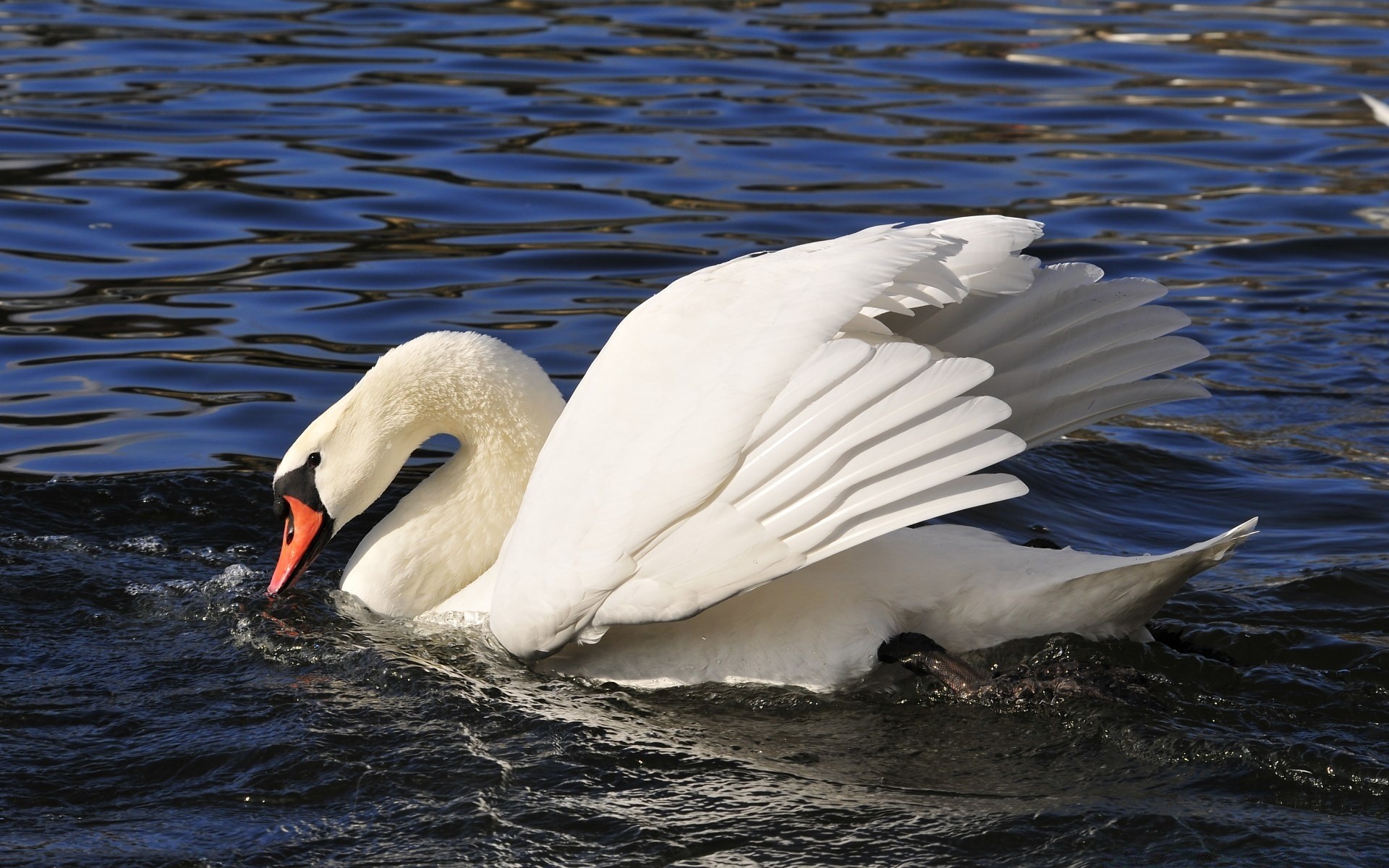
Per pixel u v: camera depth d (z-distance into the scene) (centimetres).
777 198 1950
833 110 2369
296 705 902
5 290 1605
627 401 887
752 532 839
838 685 909
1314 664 962
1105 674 905
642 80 2520
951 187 2014
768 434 834
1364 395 1473
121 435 1315
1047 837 751
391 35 2781
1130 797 792
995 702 890
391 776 816
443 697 915
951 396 799
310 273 1681
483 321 1555
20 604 1041
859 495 812
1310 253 1831
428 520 1081
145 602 1062
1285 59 2731
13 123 2153
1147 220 1923
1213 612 1049
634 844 748
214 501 1220
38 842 751
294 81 2441
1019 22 3014
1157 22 3031
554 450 916
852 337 898
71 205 1856
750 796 796
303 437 1099
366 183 1977
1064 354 958
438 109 2316
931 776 818
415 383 1080
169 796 799
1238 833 750
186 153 2067
